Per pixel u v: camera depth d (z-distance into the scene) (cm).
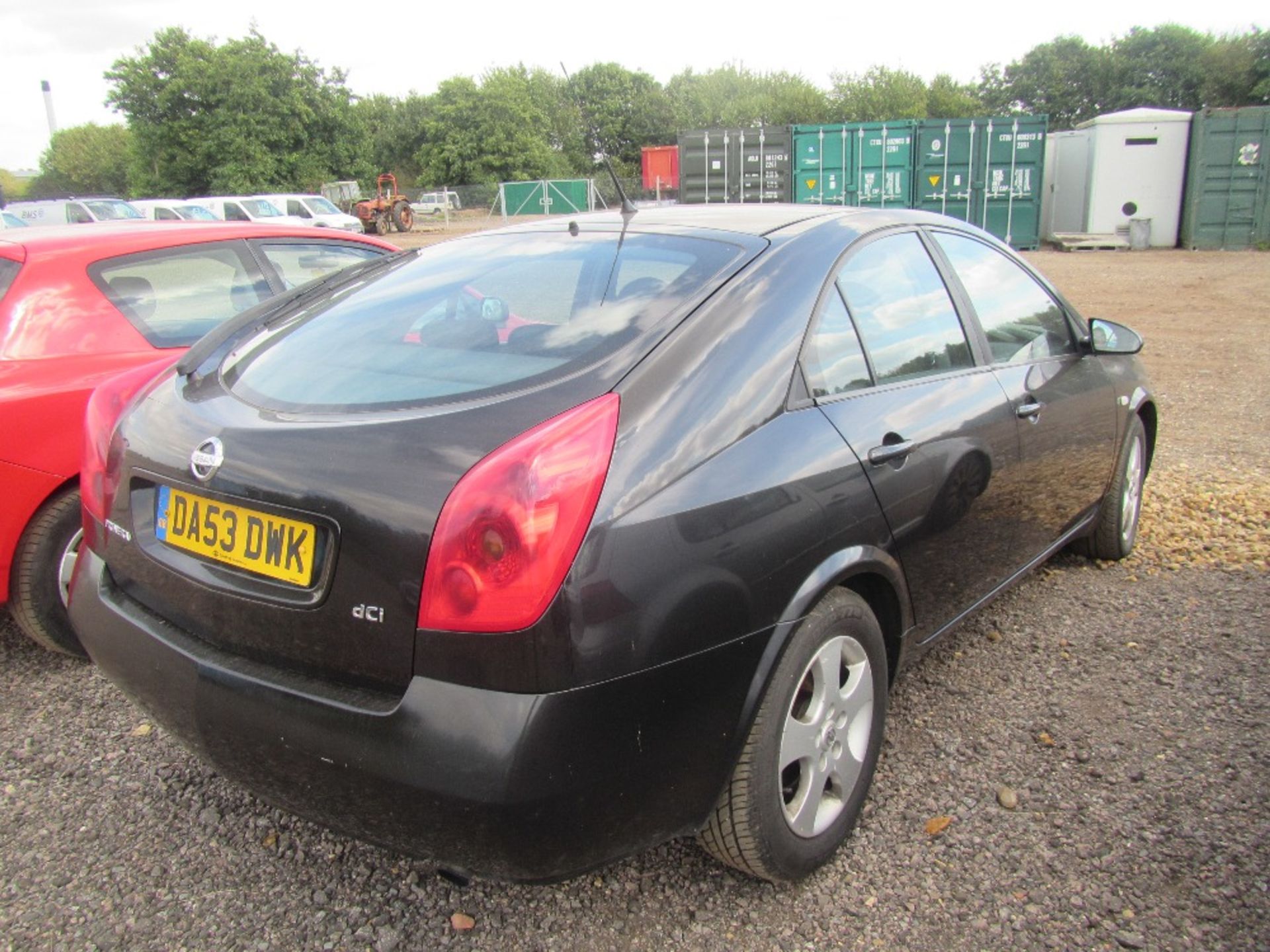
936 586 283
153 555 231
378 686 192
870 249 287
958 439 283
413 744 183
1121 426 411
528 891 246
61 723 329
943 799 277
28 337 358
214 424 223
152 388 263
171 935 232
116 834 270
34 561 347
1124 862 249
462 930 234
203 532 218
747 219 283
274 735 200
